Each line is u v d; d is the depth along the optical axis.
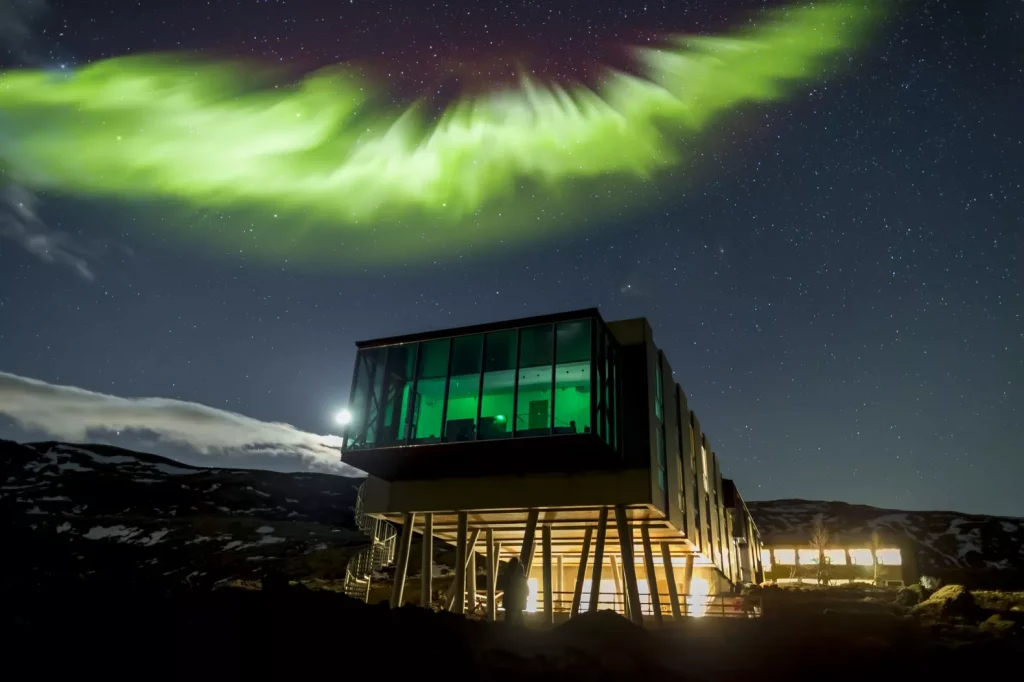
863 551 47.19
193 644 10.70
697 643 19.08
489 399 25.75
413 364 27.52
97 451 141.75
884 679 16.77
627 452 27.36
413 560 65.00
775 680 16.55
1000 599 26.89
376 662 12.16
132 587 11.73
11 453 129.00
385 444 26.59
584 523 30.22
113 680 9.50
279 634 11.59
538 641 16.23
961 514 124.06
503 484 28.11
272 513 111.62
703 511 39.19
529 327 26.19
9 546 63.47
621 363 28.84
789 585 44.34
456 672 12.77
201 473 136.25
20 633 9.57
